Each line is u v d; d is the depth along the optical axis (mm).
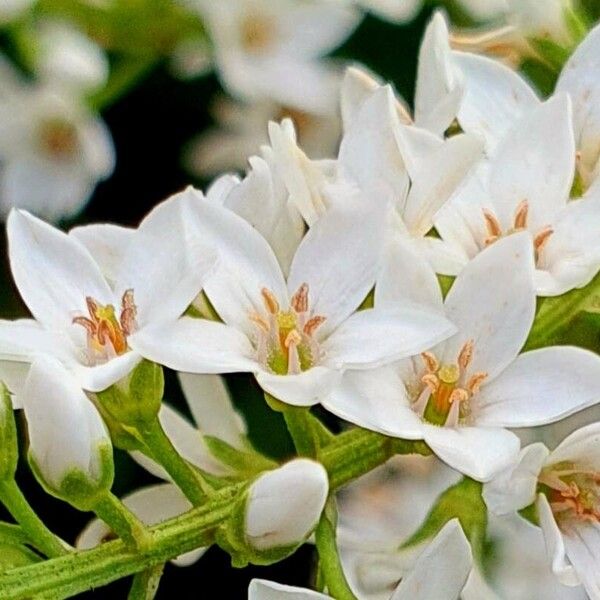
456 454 90
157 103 150
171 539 93
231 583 134
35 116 145
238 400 132
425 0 142
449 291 95
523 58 110
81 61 139
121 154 150
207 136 150
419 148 98
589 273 96
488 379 94
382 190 95
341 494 116
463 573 91
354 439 96
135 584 93
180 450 100
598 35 103
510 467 92
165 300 92
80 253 96
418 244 96
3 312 142
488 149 102
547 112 100
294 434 94
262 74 144
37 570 91
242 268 95
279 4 145
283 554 92
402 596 91
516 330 94
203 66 144
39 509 131
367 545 105
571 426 106
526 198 99
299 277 95
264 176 97
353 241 95
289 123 97
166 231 94
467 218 99
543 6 108
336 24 145
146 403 93
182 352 91
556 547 92
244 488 92
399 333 92
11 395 94
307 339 94
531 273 94
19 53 144
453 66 102
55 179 147
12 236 96
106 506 92
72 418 90
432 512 100
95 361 94
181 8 140
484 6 138
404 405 93
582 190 103
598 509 95
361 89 106
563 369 94
